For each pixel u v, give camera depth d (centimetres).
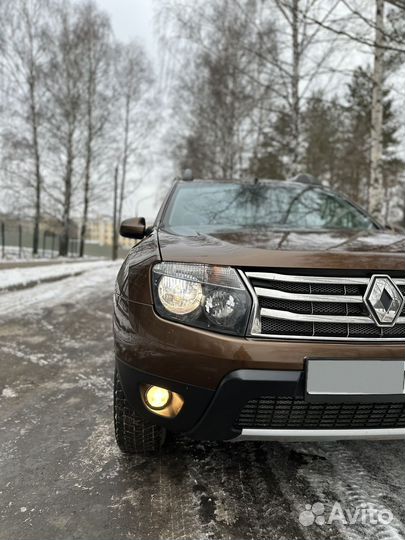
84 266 1220
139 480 177
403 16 488
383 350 143
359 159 1017
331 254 154
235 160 1712
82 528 149
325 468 189
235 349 142
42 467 186
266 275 148
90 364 328
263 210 282
